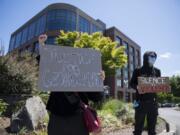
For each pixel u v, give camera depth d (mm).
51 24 45594
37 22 53750
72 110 2684
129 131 7578
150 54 4504
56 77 2848
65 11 46406
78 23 48438
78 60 3035
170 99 72438
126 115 10820
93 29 54188
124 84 58000
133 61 67688
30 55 11055
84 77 2980
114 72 22641
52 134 2701
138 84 4363
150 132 4422
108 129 7723
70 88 2854
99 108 11539
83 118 2732
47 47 2930
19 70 9484
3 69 9320
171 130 7746
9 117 7586
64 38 24422
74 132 2664
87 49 3121
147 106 4359
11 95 8984
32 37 55156
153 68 4633
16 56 10422
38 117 6773
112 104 12039
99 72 3090
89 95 3057
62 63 2936
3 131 6090
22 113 6418
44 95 9500
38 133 6066
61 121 2688
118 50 22234
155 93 4461
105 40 22453
